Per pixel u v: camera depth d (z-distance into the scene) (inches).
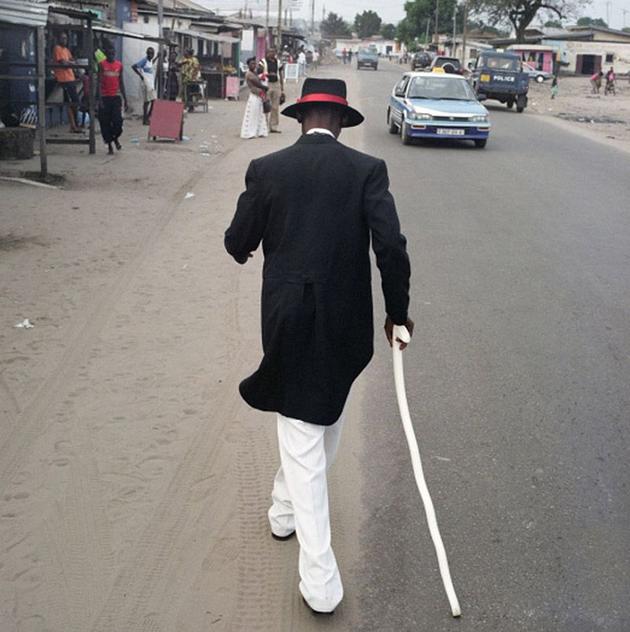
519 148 748.0
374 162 125.3
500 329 261.1
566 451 184.1
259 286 295.1
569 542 150.0
